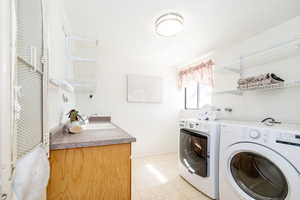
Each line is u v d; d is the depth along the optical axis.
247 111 2.00
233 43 2.23
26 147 0.56
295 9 1.46
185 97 3.43
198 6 1.42
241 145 1.26
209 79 2.59
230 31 1.88
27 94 0.58
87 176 0.94
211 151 1.60
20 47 0.52
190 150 1.95
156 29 1.78
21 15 0.53
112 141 0.97
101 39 2.14
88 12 1.53
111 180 0.99
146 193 1.74
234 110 2.16
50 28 1.06
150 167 2.49
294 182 0.95
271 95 1.76
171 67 3.36
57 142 0.89
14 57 0.42
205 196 1.68
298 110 1.53
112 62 2.87
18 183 0.47
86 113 2.69
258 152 1.13
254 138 1.18
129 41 2.22
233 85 2.20
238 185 1.32
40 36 0.74
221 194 1.47
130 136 1.08
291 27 1.62
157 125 3.20
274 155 1.04
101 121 2.31
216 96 2.46
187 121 1.96
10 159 0.41
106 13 1.54
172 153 3.26
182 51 2.57
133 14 1.56
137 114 3.05
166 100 3.29
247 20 1.65
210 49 2.47
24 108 0.55
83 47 2.32
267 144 1.09
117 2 1.38
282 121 1.65
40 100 0.74
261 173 1.21
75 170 0.92
